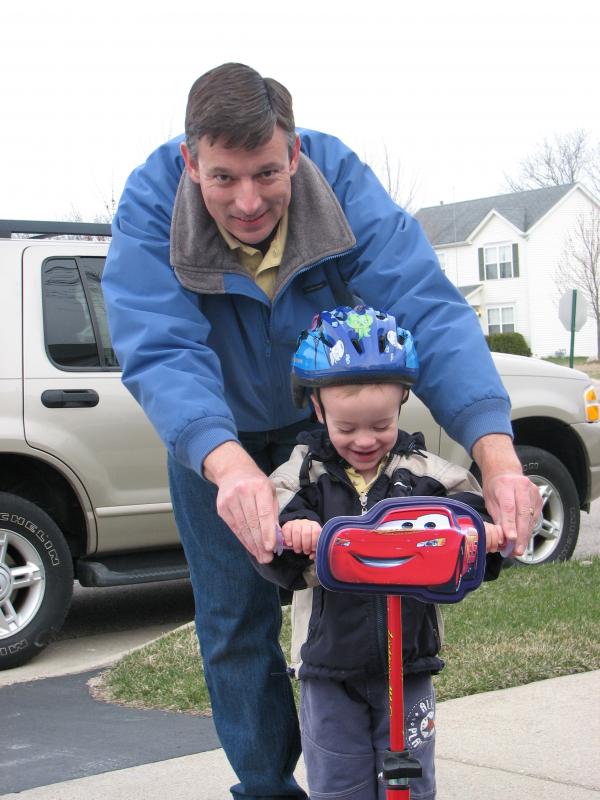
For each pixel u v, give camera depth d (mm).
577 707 4145
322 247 2650
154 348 2506
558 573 6543
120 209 2725
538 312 51344
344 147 2855
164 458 6008
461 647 4895
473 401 2406
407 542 2004
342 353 2285
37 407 5754
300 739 2957
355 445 2354
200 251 2613
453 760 3699
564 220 51406
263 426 2834
